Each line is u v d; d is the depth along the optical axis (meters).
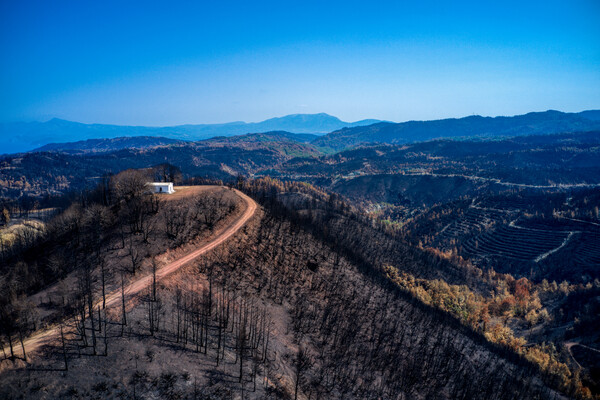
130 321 99.75
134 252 136.12
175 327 103.56
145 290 115.62
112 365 83.69
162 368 87.06
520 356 184.00
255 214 198.88
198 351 97.25
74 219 150.00
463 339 178.25
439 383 137.00
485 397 138.25
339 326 141.88
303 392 102.31
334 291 166.25
